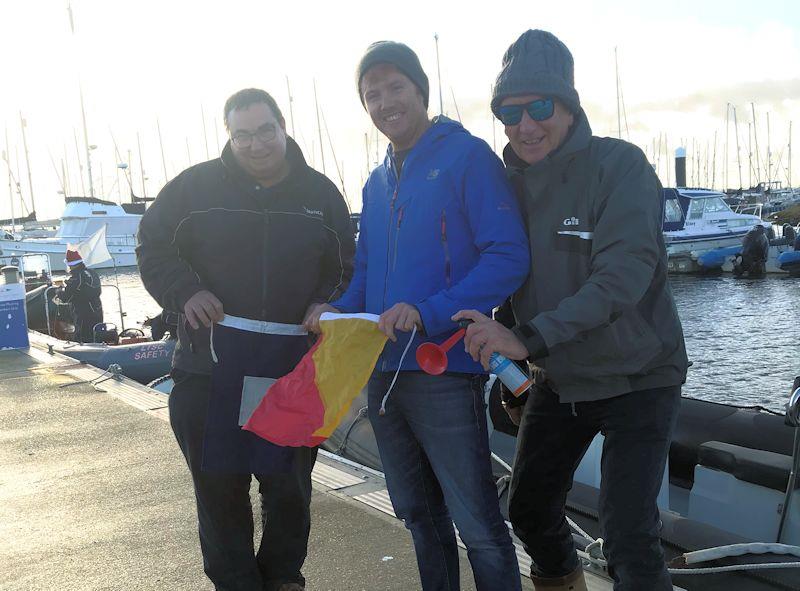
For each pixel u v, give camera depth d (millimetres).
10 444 5082
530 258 2041
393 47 2107
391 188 2227
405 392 2154
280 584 2523
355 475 4207
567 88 1939
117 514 3736
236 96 2234
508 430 4531
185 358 2361
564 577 2326
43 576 3051
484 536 2090
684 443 4020
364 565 3037
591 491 3529
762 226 27141
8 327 9328
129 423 5562
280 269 2324
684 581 2744
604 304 1771
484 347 1778
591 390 1943
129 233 41219
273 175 2322
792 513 3002
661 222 1971
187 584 2945
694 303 21625
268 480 2428
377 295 2205
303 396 2070
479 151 2068
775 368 13125
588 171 1954
